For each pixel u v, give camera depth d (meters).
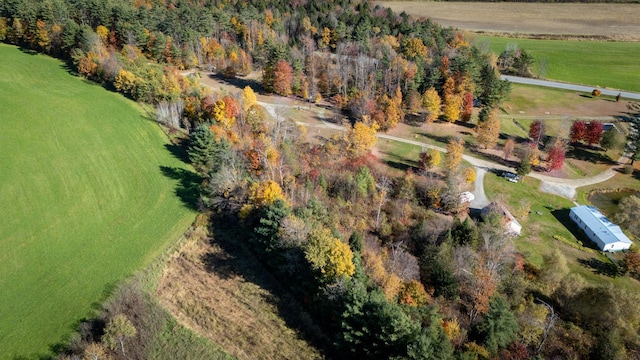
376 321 57.00
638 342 65.81
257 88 142.12
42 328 61.81
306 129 120.88
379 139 122.69
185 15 154.62
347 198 93.50
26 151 98.75
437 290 72.19
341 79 137.50
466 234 82.06
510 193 105.38
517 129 134.00
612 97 155.25
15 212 82.94
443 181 102.50
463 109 130.88
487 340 60.09
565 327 69.00
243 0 188.50
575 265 86.25
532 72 173.88
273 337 62.78
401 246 83.94
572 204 104.06
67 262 72.88
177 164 99.62
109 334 58.00
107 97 123.50
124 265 72.62
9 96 119.06
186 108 114.00
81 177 92.94
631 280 83.31
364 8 188.50
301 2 195.62
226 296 68.56
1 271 70.69
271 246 70.25
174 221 82.81
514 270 78.81
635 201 100.31
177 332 61.94
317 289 65.31
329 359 60.50
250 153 93.88
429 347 51.50
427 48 155.62
